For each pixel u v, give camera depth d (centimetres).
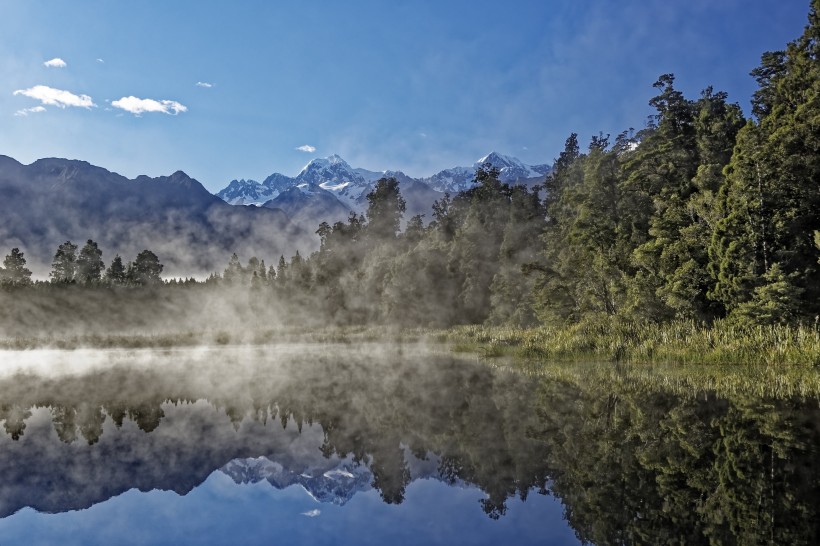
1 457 922
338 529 572
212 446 1005
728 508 605
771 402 1345
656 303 3322
